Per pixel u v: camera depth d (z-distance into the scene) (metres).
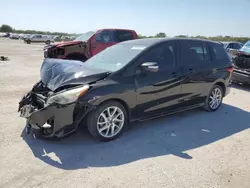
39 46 36.06
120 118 4.06
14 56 18.62
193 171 3.16
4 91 7.01
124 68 4.04
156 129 4.54
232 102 6.80
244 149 3.85
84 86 3.63
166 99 4.61
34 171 3.03
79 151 3.57
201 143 4.02
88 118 3.76
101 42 10.34
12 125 4.42
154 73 4.35
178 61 4.82
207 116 5.43
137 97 4.13
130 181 2.90
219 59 5.73
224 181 2.97
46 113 3.52
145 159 3.42
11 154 3.41
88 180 2.89
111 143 3.88
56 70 4.11
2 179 2.85
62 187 2.75
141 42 4.76
